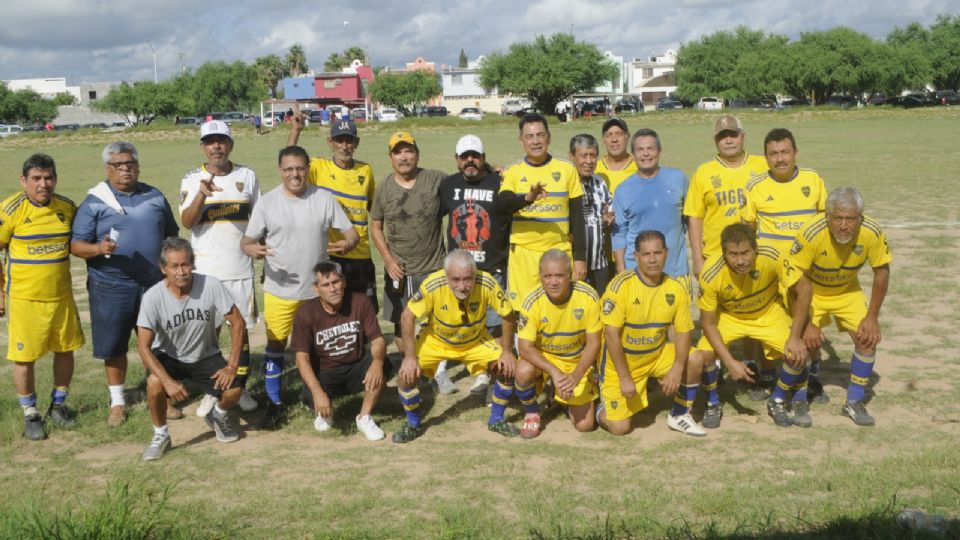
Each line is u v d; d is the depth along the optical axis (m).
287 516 4.80
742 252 5.83
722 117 6.97
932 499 4.68
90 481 5.44
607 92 116.31
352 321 6.33
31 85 119.12
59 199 6.43
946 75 84.88
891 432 5.95
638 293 5.98
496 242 7.05
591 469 5.45
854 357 6.27
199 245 6.96
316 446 6.08
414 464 5.64
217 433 6.19
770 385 6.84
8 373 7.95
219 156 6.86
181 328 6.14
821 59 73.75
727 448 5.78
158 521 4.56
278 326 6.67
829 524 4.39
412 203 7.28
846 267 6.21
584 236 6.83
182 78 97.56
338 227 6.82
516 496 5.02
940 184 21.20
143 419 6.68
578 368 6.11
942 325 8.80
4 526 4.31
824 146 34.44
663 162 29.16
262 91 102.00
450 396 7.21
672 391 6.10
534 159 6.77
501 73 76.94
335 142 7.33
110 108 91.19
